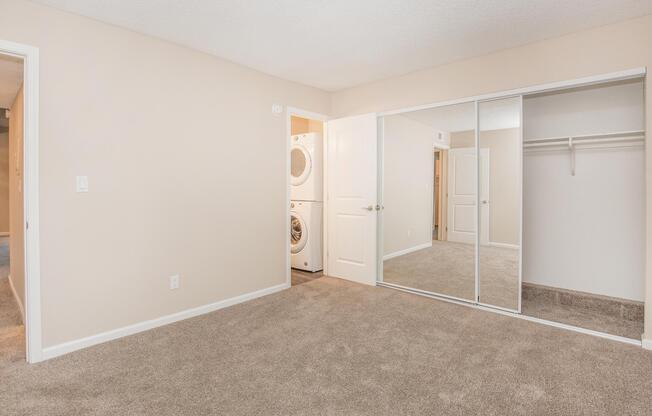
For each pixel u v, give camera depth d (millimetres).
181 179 2891
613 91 2947
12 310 3094
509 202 3312
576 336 2541
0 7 2039
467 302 3271
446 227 3799
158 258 2766
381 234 4004
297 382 1951
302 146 4551
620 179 2953
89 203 2398
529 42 2855
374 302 3328
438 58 3199
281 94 3719
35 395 1825
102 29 2441
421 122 3801
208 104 3068
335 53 3068
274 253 3672
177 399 1793
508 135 3275
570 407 1719
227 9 2305
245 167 3375
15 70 2836
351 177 4043
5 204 7672
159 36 2705
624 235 2953
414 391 1863
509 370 2070
